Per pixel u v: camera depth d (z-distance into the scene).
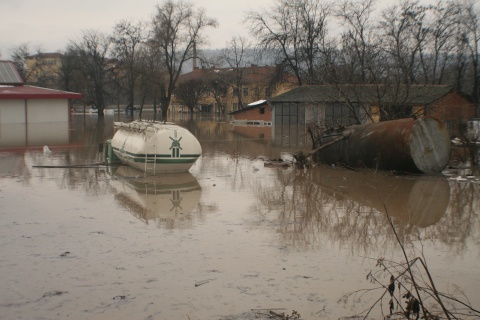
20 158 21.17
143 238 9.02
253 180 15.66
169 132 16.70
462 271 7.44
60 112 42.50
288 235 9.26
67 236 9.13
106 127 44.12
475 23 44.25
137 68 71.12
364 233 9.44
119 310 6.11
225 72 89.50
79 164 19.28
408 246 8.66
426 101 28.78
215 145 28.25
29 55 101.56
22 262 7.73
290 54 53.62
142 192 13.50
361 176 16.34
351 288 6.79
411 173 16.55
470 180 15.37
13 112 41.09
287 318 5.88
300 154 18.64
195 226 9.90
